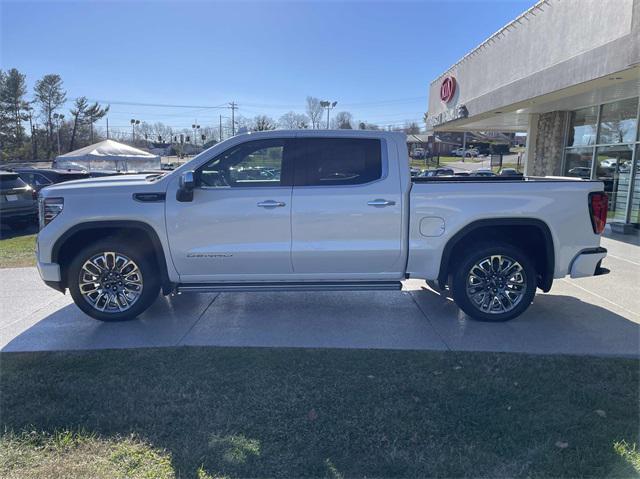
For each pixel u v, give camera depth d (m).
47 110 73.00
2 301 6.26
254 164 5.23
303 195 5.12
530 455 2.93
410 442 3.07
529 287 5.28
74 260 5.22
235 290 5.29
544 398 3.59
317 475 2.77
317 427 3.24
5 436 3.16
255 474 2.79
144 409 3.47
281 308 5.86
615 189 13.53
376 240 5.19
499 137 72.62
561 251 5.27
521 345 4.67
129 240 5.36
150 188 5.16
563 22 11.87
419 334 4.98
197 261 5.21
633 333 4.99
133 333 5.05
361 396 3.64
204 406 3.51
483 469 2.81
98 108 75.88
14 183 13.70
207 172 5.21
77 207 5.13
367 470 2.81
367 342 4.75
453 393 3.67
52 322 5.41
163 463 2.89
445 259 5.25
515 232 5.53
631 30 8.84
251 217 5.12
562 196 5.19
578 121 15.87
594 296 6.29
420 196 5.15
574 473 2.78
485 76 16.95
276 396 3.65
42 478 2.77
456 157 77.62
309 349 4.56
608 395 3.63
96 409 3.48
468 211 5.15
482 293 5.31
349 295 6.38
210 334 5.00
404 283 6.98
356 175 5.20
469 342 4.75
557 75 11.68
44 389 3.77
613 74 9.62
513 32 14.68
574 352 4.49
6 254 9.81
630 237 10.86
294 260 5.21
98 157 29.33
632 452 2.96
